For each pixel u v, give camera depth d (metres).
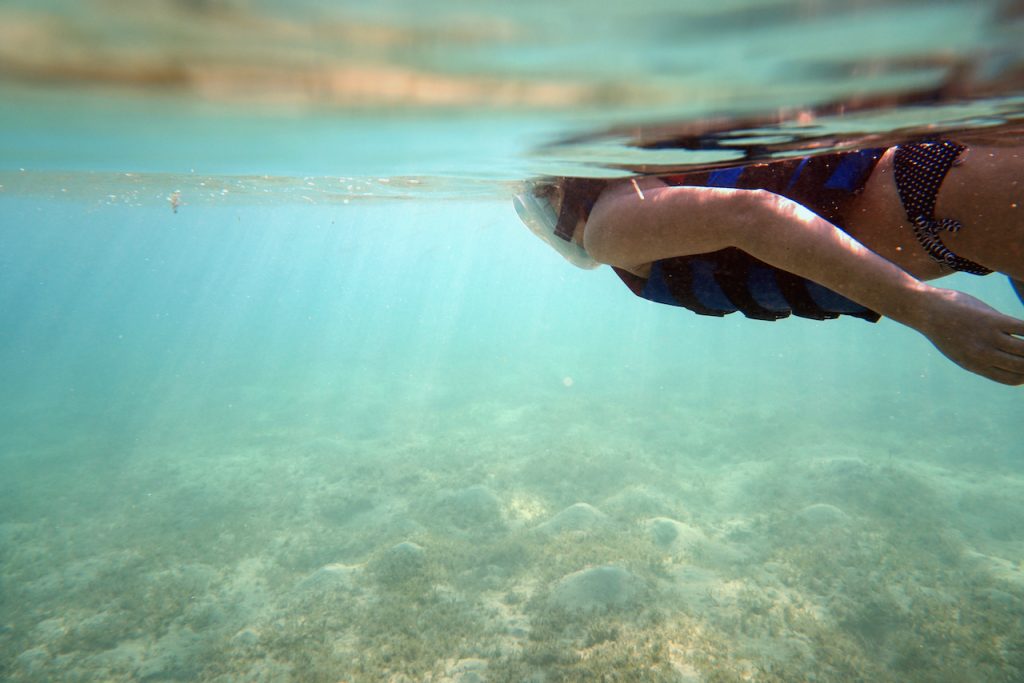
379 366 35.72
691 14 0.85
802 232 0.86
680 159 1.73
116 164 3.47
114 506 13.12
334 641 6.85
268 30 0.91
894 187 1.01
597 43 0.98
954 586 7.62
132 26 0.87
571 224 1.40
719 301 1.16
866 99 1.22
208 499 12.88
